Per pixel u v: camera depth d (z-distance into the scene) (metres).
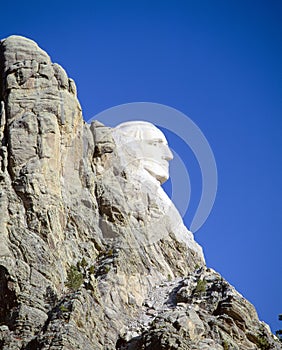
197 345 199.12
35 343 195.50
